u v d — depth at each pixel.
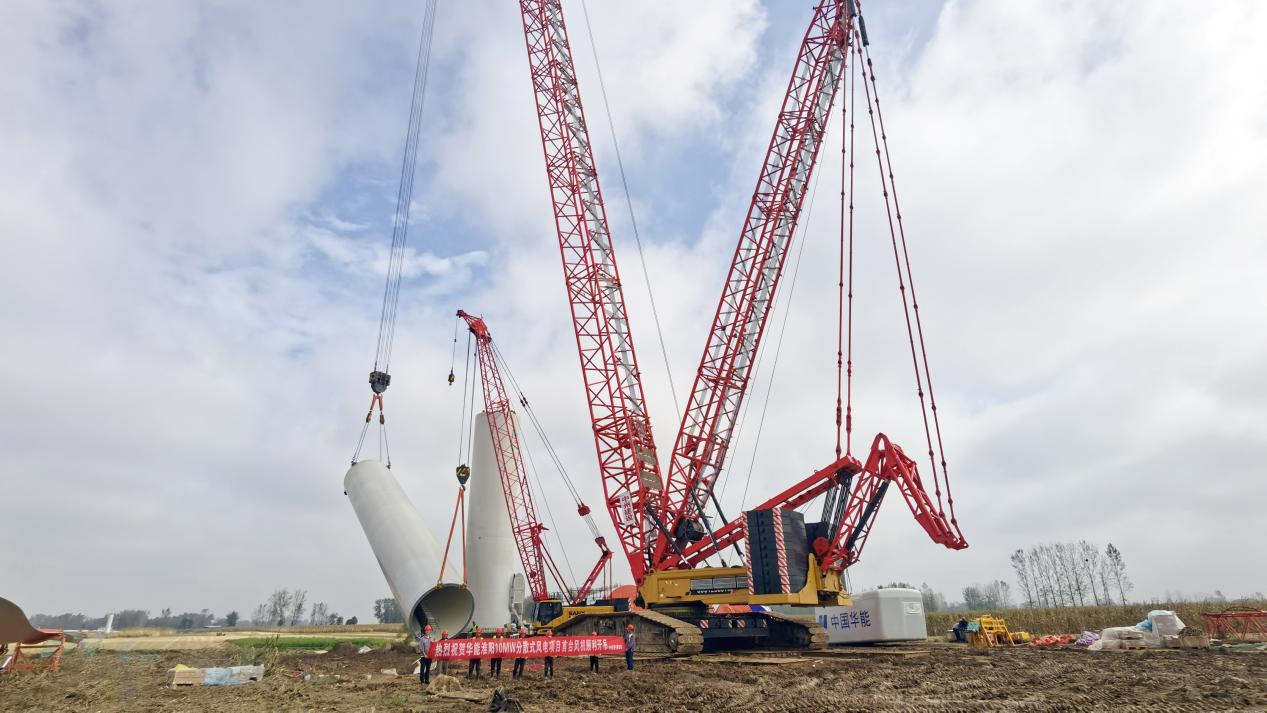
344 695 16.80
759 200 36.28
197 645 37.12
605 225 40.50
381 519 38.97
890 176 29.84
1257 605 43.59
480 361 55.47
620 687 17.05
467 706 14.77
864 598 32.19
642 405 38.28
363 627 92.00
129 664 26.23
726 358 35.97
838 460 30.45
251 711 14.42
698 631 27.45
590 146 41.09
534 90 41.34
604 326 38.53
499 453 53.41
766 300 35.78
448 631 36.41
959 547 27.56
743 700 14.32
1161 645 24.17
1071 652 23.80
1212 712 11.43
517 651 20.00
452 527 36.69
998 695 13.91
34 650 31.64
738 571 30.22
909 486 28.80
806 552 29.89
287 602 137.62
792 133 35.84
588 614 31.55
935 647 29.22
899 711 12.28
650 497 36.38
